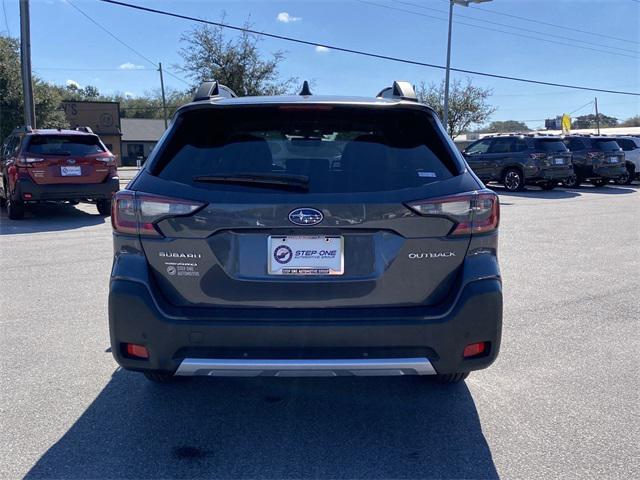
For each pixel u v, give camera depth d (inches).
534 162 776.9
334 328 117.0
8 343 190.5
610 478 116.7
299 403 150.9
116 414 143.7
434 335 118.9
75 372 168.4
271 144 130.6
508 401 151.7
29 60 726.5
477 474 118.3
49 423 138.6
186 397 153.7
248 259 120.2
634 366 174.9
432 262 121.0
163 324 118.9
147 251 122.1
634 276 290.2
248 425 138.9
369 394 156.3
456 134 1828.2
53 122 1486.2
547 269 305.3
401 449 128.1
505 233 430.0
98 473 118.0
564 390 158.1
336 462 122.8
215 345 118.7
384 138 131.9
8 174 482.3
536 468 120.5
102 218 502.0
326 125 134.2
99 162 477.1
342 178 122.3
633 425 138.6
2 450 126.3
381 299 120.6
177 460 123.1
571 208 601.9
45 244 368.2
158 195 121.1
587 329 208.4
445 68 1056.8
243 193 119.5
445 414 144.6
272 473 118.6
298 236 119.3
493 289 121.7
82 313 223.0
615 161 868.6
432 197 120.2
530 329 208.2
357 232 119.6
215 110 133.6
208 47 1360.7
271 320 117.8
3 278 276.4
